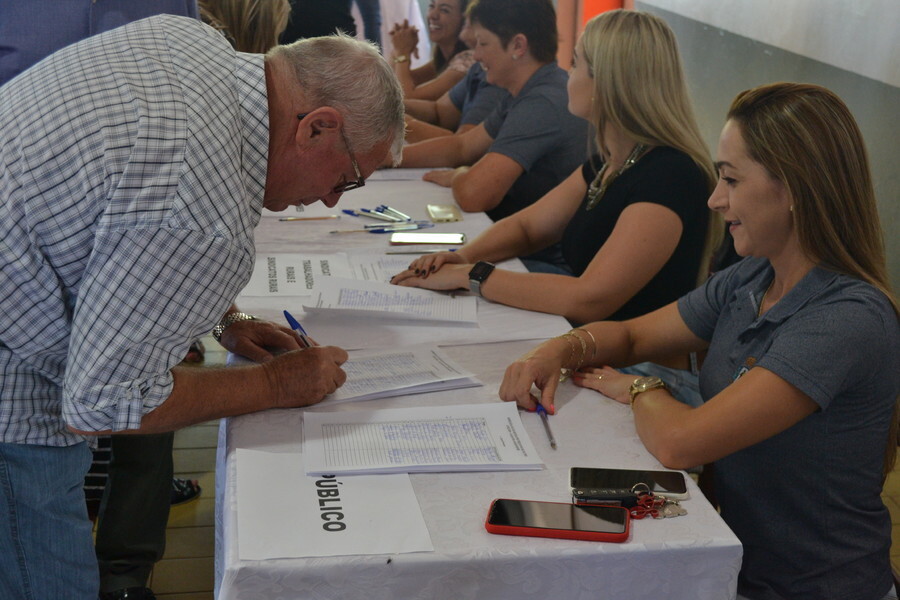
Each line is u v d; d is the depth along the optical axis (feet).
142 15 6.73
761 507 4.58
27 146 3.44
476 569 3.41
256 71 3.86
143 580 6.38
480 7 9.43
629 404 4.81
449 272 6.43
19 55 6.41
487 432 4.37
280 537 3.45
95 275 3.44
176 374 4.11
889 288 4.41
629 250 6.20
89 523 4.48
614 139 6.80
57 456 4.09
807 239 4.39
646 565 3.51
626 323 5.68
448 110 13.47
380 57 4.26
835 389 4.16
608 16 6.73
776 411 4.17
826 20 8.70
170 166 3.41
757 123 4.42
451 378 4.89
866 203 4.33
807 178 4.28
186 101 3.55
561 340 5.17
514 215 7.65
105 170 3.36
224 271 3.60
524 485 3.95
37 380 3.89
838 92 8.61
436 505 3.76
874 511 4.56
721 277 5.41
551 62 9.51
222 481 4.40
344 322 5.82
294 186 4.19
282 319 5.78
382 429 4.34
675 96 6.54
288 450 4.14
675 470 4.15
